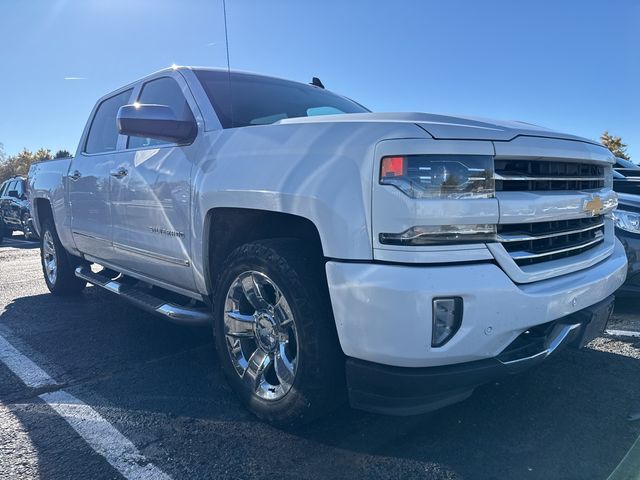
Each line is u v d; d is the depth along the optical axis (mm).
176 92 3717
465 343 2143
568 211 2635
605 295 2836
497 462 2451
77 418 2943
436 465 2434
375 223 2182
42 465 2477
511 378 3375
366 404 2344
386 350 2137
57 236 5766
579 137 2928
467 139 2242
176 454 2562
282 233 2918
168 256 3494
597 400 3066
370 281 2150
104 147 4691
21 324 4875
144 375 3580
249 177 2705
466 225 2188
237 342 2922
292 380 2559
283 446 2623
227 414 2980
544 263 2537
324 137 2447
